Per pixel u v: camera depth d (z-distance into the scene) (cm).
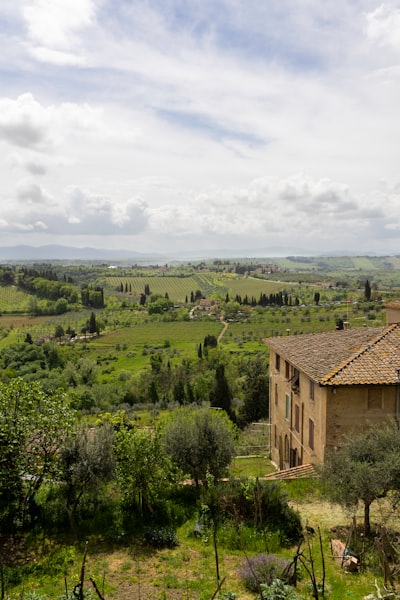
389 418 2030
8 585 1188
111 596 1135
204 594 1114
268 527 1495
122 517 1620
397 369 2183
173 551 1409
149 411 6731
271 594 1000
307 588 1113
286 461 3003
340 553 1307
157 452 1688
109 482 1791
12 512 1553
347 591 1103
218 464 1928
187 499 1825
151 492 1658
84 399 7219
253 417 5944
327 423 2136
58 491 1734
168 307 18725
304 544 1442
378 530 1372
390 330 2548
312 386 2391
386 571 1084
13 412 1595
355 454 1448
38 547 1418
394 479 1346
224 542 1450
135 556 1369
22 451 1573
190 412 2681
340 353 2445
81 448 1634
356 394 2139
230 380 7694
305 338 3184
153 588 1173
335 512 1688
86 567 1295
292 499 1830
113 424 1923
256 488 1549
